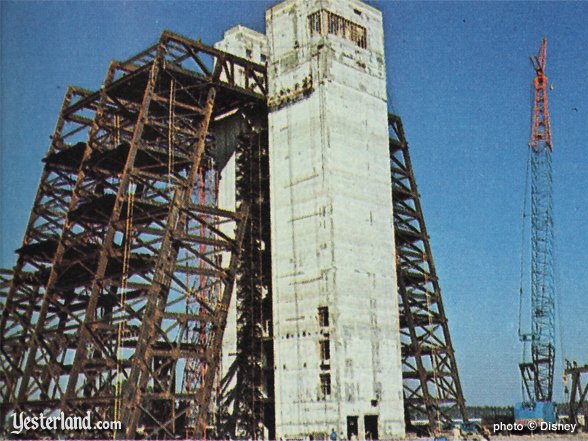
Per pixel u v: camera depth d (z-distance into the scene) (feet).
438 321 389.60
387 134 339.57
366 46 340.18
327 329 296.92
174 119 318.24
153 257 300.61
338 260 302.25
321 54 320.50
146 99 299.38
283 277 315.37
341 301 298.97
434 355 383.04
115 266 310.86
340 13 331.16
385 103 342.44
